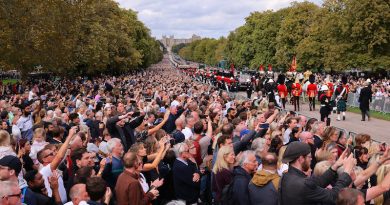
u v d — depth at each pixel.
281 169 8.84
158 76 95.75
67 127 14.72
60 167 9.52
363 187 8.62
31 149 10.55
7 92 44.53
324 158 8.70
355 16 61.19
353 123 29.19
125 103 23.28
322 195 6.11
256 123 12.77
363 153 10.55
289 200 6.27
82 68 72.44
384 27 60.09
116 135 11.95
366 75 70.69
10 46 40.34
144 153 9.03
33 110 21.23
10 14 42.03
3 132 9.23
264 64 104.19
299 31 86.12
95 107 21.28
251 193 7.35
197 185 9.87
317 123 12.13
